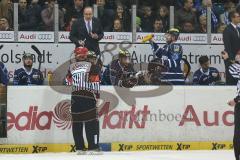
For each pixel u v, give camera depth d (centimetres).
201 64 3378
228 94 2962
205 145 2938
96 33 3066
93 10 3481
